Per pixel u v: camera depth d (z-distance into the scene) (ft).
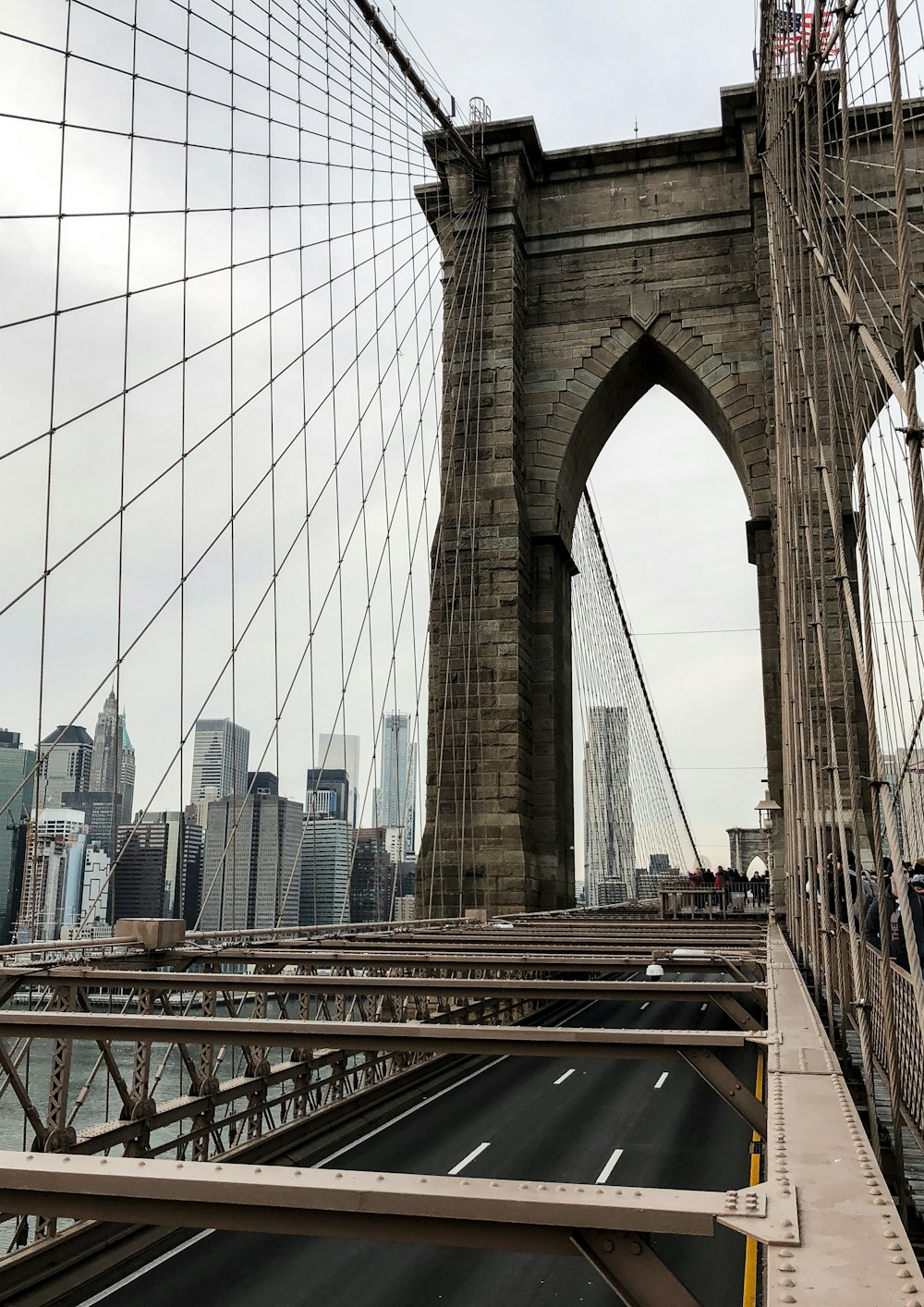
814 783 44.55
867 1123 23.72
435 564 124.88
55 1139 29.19
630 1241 9.34
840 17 37.24
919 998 16.55
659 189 135.74
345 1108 49.73
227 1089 37.68
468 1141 47.67
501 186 134.31
